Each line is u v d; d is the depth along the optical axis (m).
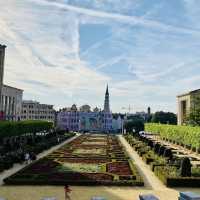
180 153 90.75
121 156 77.44
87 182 46.16
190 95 157.25
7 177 48.31
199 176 48.78
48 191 42.22
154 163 59.91
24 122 112.00
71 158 72.75
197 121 128.25
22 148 81.44
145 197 30.03
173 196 40.94
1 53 128.38
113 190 43.44
